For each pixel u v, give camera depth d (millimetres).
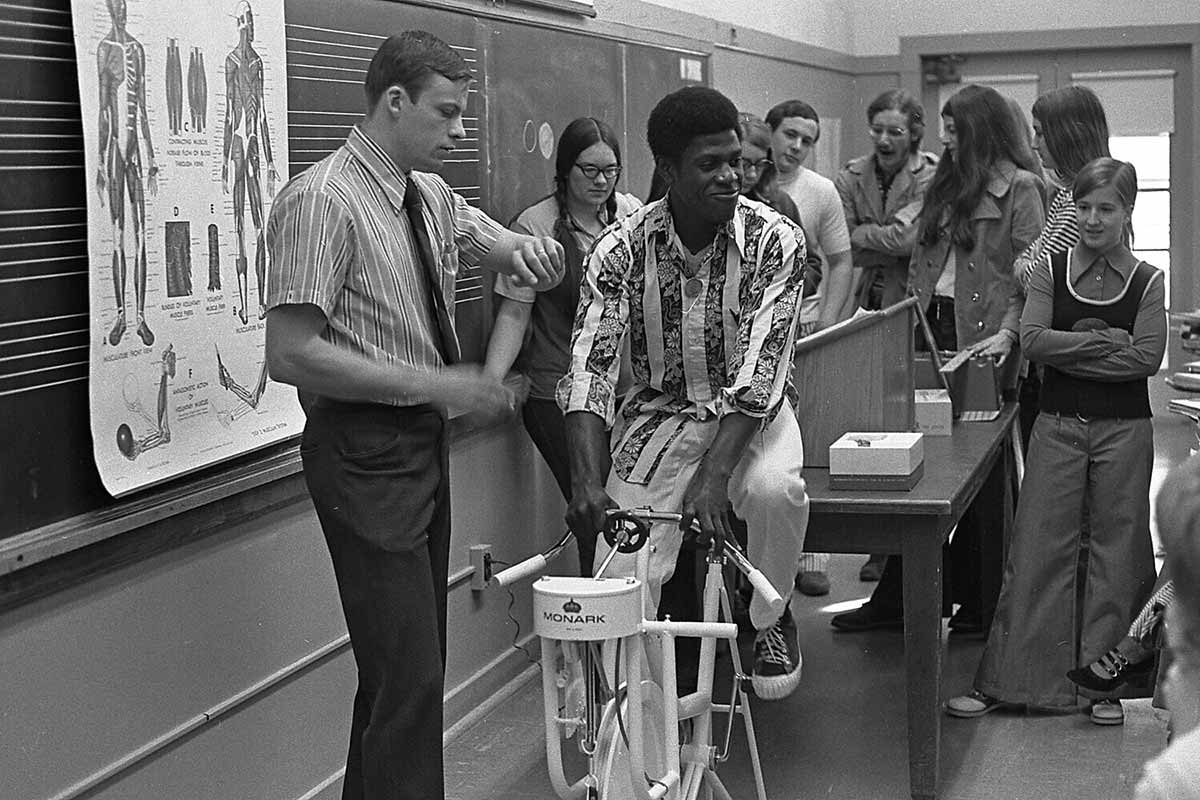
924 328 4961
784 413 3566
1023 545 4402
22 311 2633
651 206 3463
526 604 4988
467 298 4516
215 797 3227
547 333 4664
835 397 4145
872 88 10922
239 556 3307
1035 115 4949
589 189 4609
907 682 3750
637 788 2721
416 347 2967
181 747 3104
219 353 3158
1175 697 1538
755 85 8062
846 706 4578
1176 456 8297
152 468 2924
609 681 2773
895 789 3908
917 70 10805
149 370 2912
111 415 2805
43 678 2686
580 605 2674
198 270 3072
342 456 2889
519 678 4848
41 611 2676
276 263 2791
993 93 5309
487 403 2854
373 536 2877
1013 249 5242
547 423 4672
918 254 5520
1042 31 10570
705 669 3119
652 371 3533
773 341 3297
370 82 2945
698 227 3393
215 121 3123
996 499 5137
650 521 3213
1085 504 4383
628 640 2725
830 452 3812
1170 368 10758
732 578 4613
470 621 4562
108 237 2768
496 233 3289
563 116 5176
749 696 4641
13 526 2617
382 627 2904
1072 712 4465
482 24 4555
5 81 2570
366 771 2955
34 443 2664
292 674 3521
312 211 2783
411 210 3000
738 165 3357
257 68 3291
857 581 6121
